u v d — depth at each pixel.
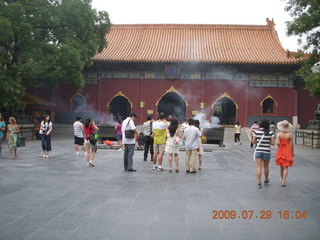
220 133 26.02
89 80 41.69
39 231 6.50
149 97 40.47
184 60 37.38
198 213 7.78
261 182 11.70
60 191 9.87
